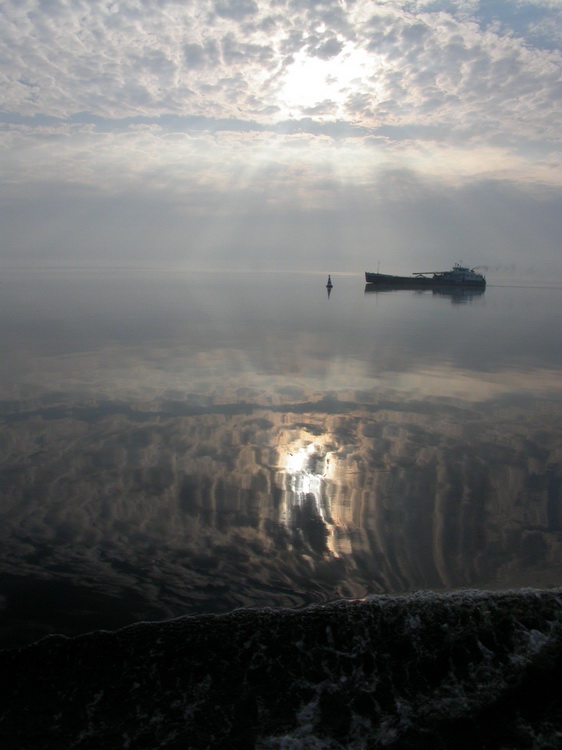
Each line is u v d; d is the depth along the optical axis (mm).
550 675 7285
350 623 8047
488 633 7914
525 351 32625
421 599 8555
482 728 6574
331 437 16594
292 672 7262
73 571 9453
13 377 23422
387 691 7043
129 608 8531
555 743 6398
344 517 11625
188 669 7258
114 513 11578
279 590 9117
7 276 119375
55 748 6180
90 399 20172
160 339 34625
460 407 20109
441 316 53406
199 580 9336
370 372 25922
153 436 16328
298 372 25609
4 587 8914
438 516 11750
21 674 7109
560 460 15000
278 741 6344
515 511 12023
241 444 15852
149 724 6508
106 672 7184
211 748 6242
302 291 87812
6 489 12531
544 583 9430
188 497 12406
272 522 11359
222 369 25906
